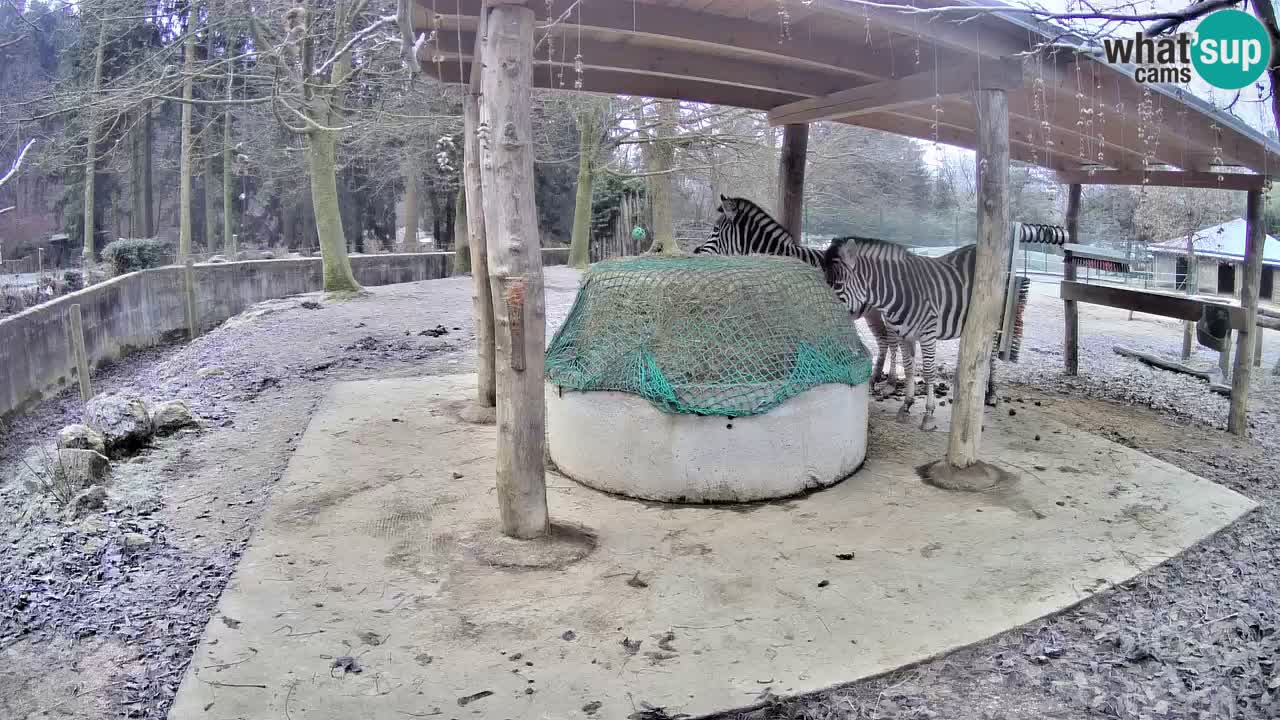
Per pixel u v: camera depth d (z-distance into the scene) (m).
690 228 27.86
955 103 7.43
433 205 33.03
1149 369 12.04
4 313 14.22
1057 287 23.03
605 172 25.91
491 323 8.11
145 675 3.79
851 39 6.27
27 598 4.49
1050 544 5.14
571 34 5.99
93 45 18.97
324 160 17.23
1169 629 4.16
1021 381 10.78
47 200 32.75
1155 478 6.43
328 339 12.55
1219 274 22.11
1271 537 5.38
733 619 4.19
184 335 16.88
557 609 4.29
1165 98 6.04
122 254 19.94
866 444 6.79
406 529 5.34
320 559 4.89
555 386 6.34
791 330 6.02
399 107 18.58
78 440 6.61
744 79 7.43
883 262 7.58
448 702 3.49
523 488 5.05
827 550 5.02
